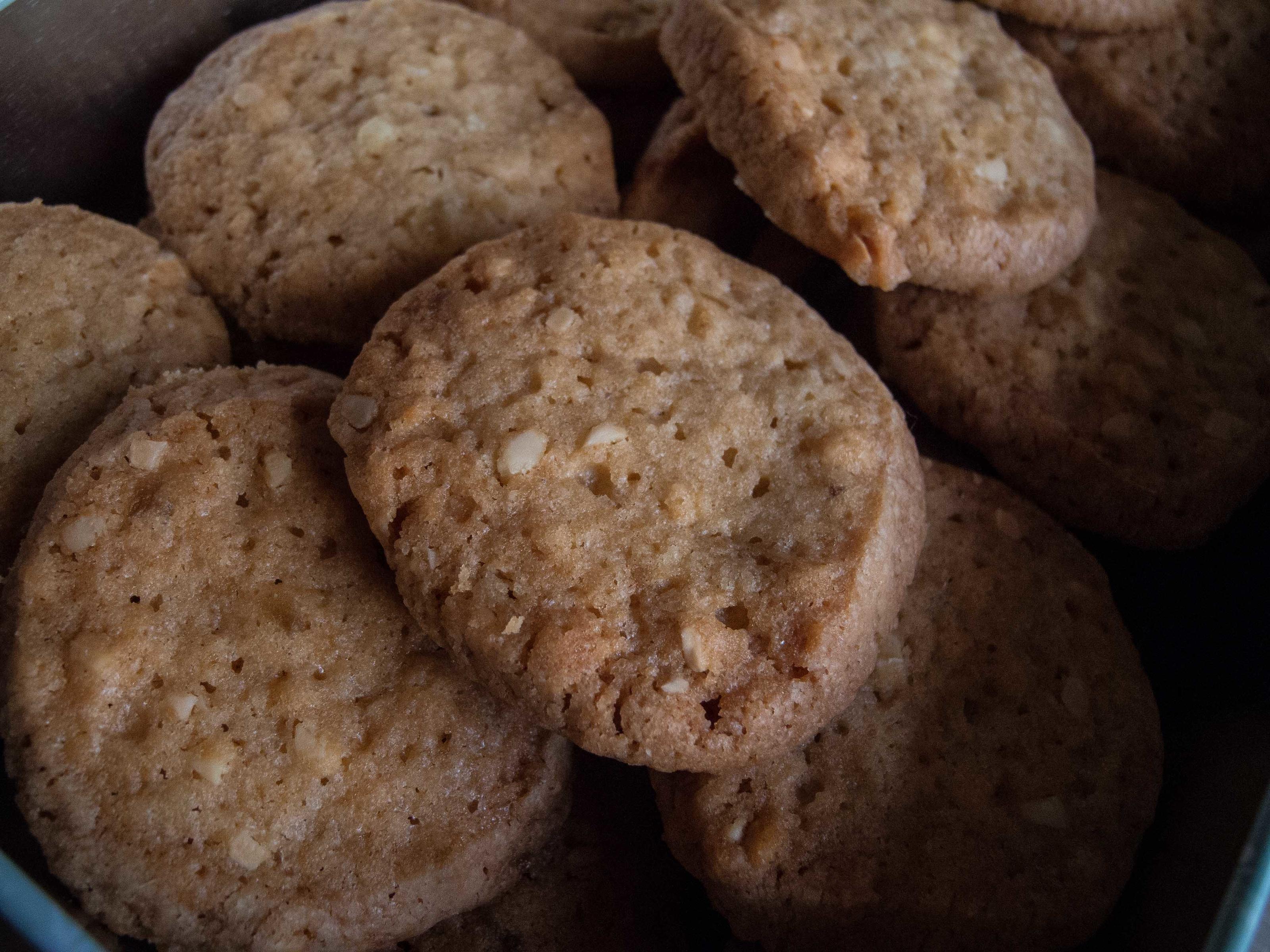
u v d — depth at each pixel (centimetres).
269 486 12
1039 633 14
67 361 13
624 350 13
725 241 17
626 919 13
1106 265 16
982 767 13
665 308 13
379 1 16
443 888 12
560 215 14
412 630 12
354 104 15
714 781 12
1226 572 14
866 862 12
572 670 11
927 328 15
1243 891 11
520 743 12
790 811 12
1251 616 14
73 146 15
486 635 11
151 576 12
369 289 14
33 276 14
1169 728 14
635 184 16
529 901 13
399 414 12
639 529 12
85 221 14
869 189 14
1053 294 15
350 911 11
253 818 11
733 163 15
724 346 13
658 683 11
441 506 12
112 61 15
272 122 15
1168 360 15
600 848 13
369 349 13
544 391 12
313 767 12
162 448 12
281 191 15
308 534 12
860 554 12
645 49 17
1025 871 12
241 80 15
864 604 12
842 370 13
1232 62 17
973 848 12
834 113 14
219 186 15
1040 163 15
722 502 12
